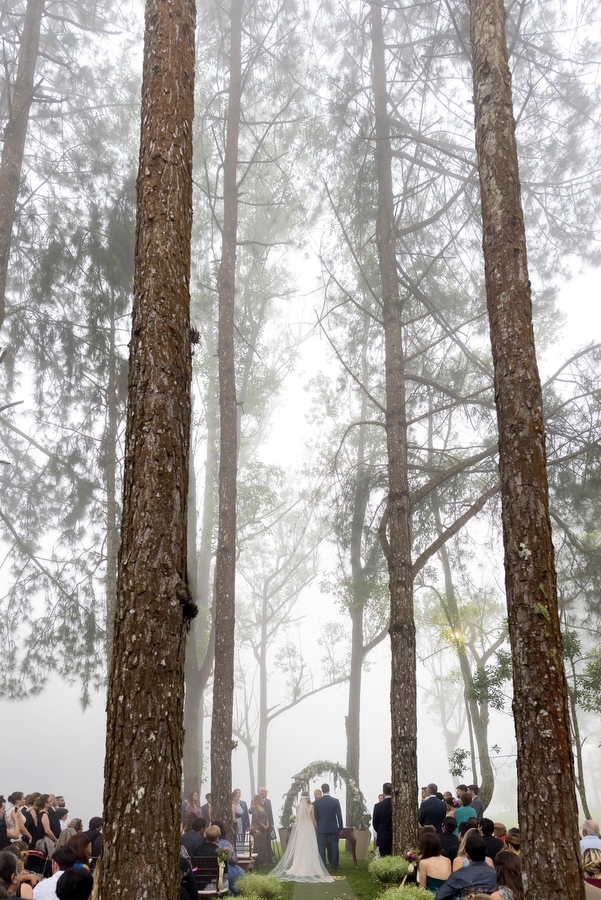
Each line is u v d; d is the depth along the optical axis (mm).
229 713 14844
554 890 5445
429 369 19484
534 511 6504
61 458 20719
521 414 6824
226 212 19094
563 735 5844
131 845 4383
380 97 18312
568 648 16891
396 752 12820
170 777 4590
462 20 14969
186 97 6445
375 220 17594
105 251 19797
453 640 23469
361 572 22984
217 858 10078
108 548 19625
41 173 22500
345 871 15148
